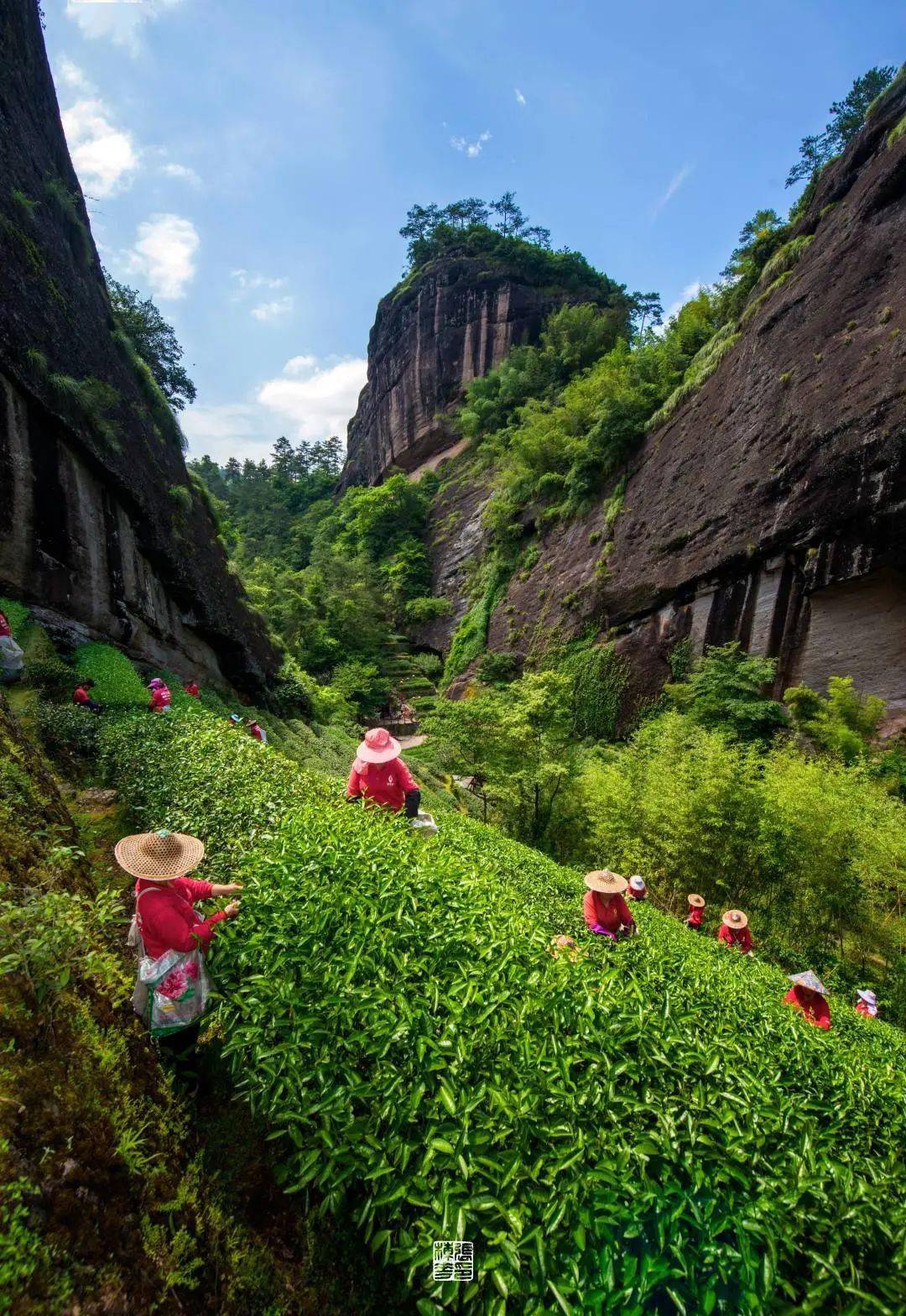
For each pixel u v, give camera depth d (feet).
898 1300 5.96
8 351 36.76
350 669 129.80
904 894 38.60
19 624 35.86
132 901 14.37
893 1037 22.77
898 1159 8.65
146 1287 5.79
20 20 51.62
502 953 10.16
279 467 309.42
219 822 15.81
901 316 59.00
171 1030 9.11
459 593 151.74
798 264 81.61
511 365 185.37
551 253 218.79
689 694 74.02
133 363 62.85
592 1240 6.48
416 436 217.36
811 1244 6.58
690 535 82.64
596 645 97.45
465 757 59.62
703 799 41.78
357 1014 8.78
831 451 62.75
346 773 59.00
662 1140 7.25
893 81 74.74
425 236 249.75
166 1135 7.96
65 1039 7.39
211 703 57.06
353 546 193.06
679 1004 11.28
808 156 126.21
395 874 11.73
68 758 26.27
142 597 53.16
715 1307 6.07
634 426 103.86
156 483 57.82
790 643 68.74
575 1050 8.48
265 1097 8.09
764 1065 9.74
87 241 56.18
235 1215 7.88
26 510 38.73
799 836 38.93
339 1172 7.46
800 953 37.88
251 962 9.66
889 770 54.70
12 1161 5.47
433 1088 7.83
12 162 43.91
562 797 54.39
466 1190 6.81
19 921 7.67
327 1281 7.52
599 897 16.66
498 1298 6.04
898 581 60.23
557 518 122.11
